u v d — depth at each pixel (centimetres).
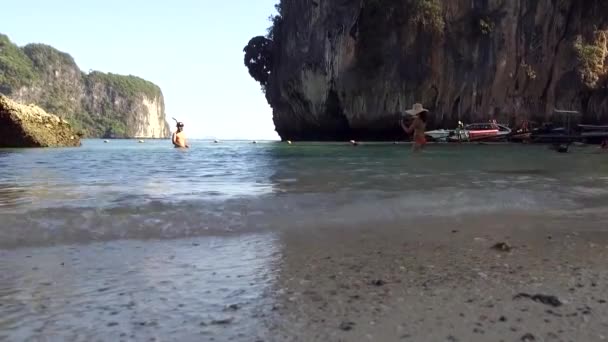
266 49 6400
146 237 391
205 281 279
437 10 4416
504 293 258
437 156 1616
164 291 261
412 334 206
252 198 557
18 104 2680
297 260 326
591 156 1638
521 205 548
